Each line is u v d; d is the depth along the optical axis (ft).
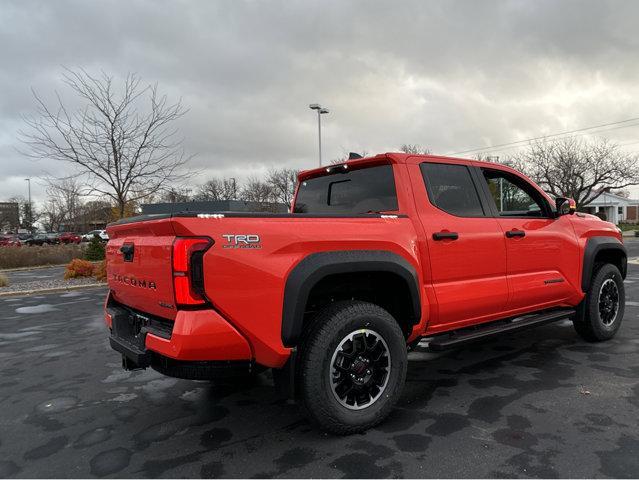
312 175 14.62
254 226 9.07
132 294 10.75
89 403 12.81
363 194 12.80
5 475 8.95
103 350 18.89
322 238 9.72
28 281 51.65
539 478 8.19
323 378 9.53
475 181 13.47
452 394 12.37
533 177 136.67
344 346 9.93
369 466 8.77
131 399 13.03
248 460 9.18
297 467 8.83
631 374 13.48
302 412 9.84
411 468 8.64
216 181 217.77
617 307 17.40
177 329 8.47
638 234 119.96
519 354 15.93
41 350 19.20
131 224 10.34
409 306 11.14
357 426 9.98
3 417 11.96
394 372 10.59
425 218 11.78
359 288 10.95
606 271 16.65
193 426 10.96
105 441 10.33
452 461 8.84
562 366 14.40
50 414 12.08
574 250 15.51
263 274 8.99
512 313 13.91
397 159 12.00
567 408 11.16
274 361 9.31
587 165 130.52
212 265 8.54
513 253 13.48
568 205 15.16
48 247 86.22
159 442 10.16
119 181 45.98
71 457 9.61
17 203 299.58
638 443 9.35
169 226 8.65
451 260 11.98
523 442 9.52
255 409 11.95
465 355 16.03
